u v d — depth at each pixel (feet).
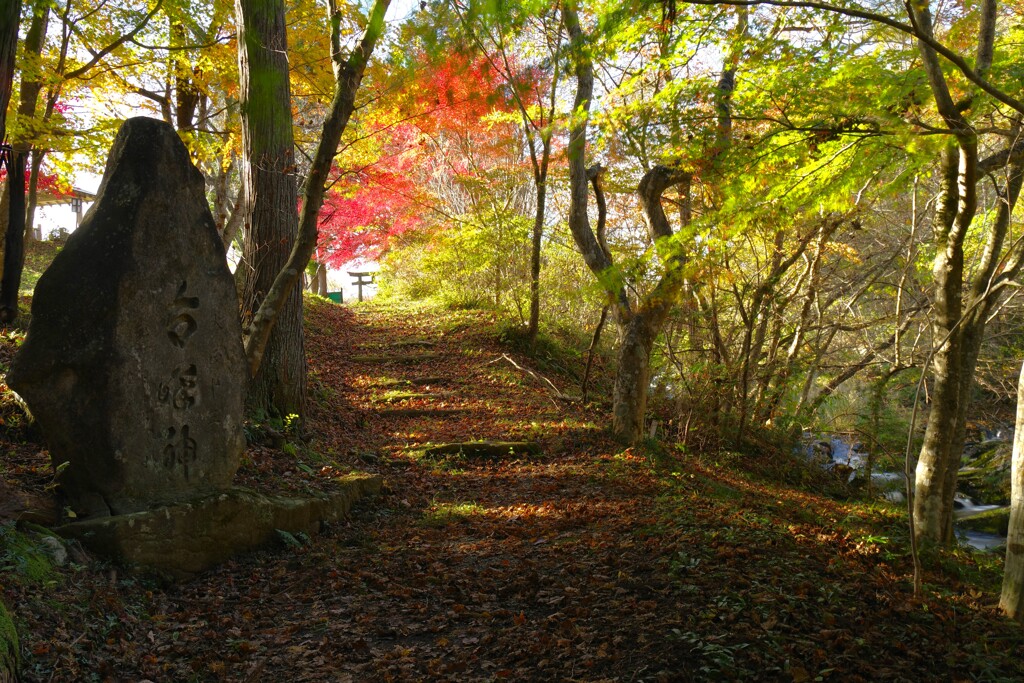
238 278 48.49
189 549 19.02
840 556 21.22
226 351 21.26
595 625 15.11
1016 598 18.01
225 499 20.03
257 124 29.63
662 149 22.35
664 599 16.20
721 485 31.60
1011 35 26.20
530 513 25.09
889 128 17.95
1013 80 18.74
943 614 17.42
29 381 18.12
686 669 12.94
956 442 28.35
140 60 38.17
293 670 14.15
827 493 39.60
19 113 31.68
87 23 35.86
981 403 52.26
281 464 26.14
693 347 43.16
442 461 32.68
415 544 22.02
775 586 16.90
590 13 26.81
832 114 18.28
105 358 18.42
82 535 17.22
